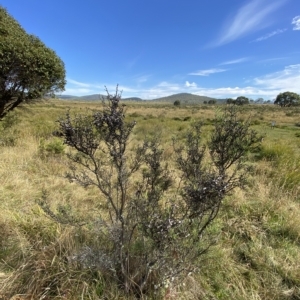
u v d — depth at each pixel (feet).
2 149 18.47
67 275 5.71
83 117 5.17
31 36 24.23
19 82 23.36
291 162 15.79
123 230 5.54
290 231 8.55
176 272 5.15
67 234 6.89
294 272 6.50
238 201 10.46
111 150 5.19
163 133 31.12
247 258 7.23
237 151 6.44
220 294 5.87
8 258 6.46
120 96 4.93
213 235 7.28
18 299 5.24
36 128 28.60
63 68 26.00
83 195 10.93
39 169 14.79
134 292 5.55
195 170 6.42
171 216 4.93
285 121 84.23
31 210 9.04
